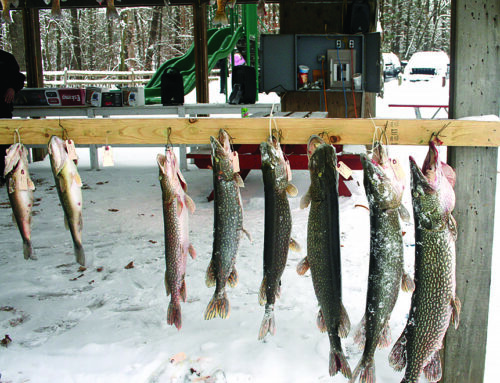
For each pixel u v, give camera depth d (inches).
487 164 112.4
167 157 106.0
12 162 108.4
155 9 1314.0
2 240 234.5
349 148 319.6
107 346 137.2
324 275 99.9
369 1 360.5
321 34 348.2
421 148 446.3
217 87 960.9
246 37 459.2
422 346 99.8
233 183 104.7
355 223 248.7
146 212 277.7
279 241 103.3
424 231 96.5
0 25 853.8
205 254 211.9
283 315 155.3
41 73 425.7
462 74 111.5
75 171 107.1
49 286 181.2
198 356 131.6
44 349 137.1
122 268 198.4
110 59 1515.7
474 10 110.0
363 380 99.5
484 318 117.1
